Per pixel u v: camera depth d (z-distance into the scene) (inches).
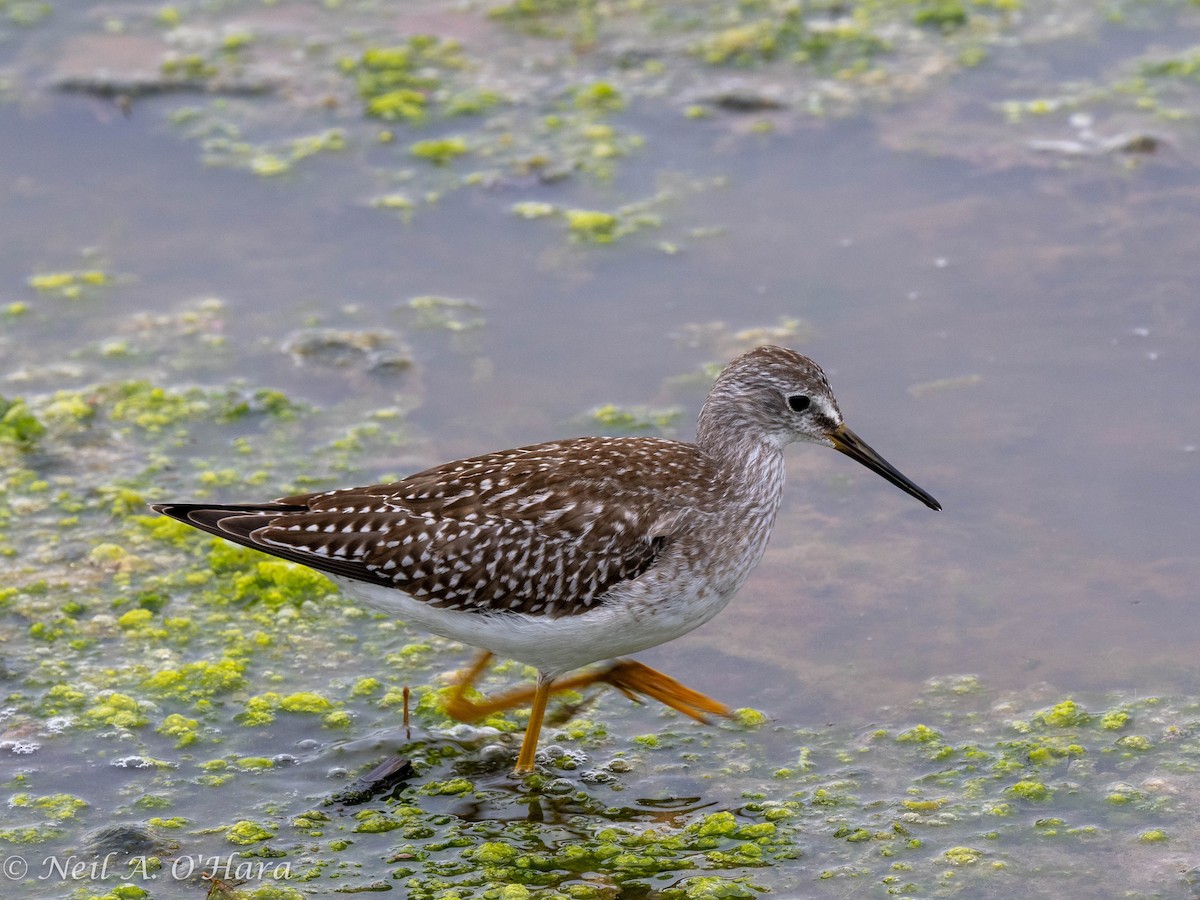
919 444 522.3
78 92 724.7
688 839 380.8
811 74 730.2
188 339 595.5
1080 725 411.5
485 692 442.9
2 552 490.9
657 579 398.6
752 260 617.3
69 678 440.8
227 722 426.6
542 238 638.5
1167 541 473.4
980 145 668.1
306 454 536.7
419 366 575.2
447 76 747.4
